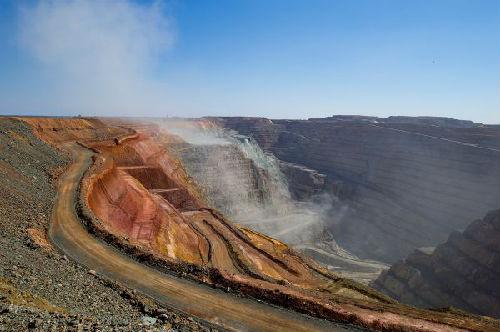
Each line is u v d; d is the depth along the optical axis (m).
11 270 17.27
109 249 29.95
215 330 20.70
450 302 69.56
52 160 51.66
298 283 37.75
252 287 25.66
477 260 72.75
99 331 13.61
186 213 67.00
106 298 20.62
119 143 76.25
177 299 23.84
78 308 16.75
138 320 19.16
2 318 12.05
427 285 73.81
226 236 52.69
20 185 36.62
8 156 42.22
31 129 62.25
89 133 87.38
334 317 23.20
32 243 25.39
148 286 25.17
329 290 33.84
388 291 78.19
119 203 47.44
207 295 24.73
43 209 35.03
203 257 44.41
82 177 47.19
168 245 44.03
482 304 66.38
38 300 15.09
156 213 50.28
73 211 36.16
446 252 78.25
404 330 22.44
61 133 80.06
